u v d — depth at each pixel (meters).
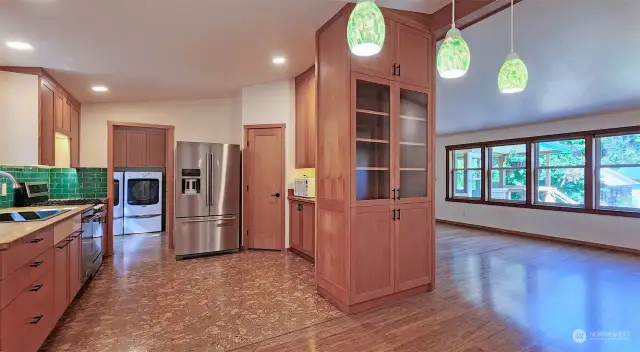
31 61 3.42
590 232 5.52
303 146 4.39
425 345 2.18
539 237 6.18
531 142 6.43
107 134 4.84
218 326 2.42
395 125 2.87
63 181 4.61
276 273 3.71
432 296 3.03
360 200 2.70
